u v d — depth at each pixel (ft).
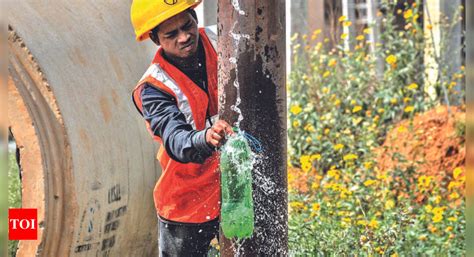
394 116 42.68
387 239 28.63
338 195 33.78
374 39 47.11
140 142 28.99
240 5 20.01
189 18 23.11
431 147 39.83
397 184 36.42
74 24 27.86
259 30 20.04
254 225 20.66
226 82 20.36
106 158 26.71
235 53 20.17
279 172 20.63
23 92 24.58
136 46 30.86
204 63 23.81
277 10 20.18
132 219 28.58
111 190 26.89
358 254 28.14
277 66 20.31
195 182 24.35
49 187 24.75
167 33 23.00
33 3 26.58
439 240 30.30
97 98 27.09
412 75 44.11
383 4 46.24
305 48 45.57
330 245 28.35
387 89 42.91
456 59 44.39
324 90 43.04
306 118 41.93
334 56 45.68
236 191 20.52
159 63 23.43
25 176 24.71
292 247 28.22
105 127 27.02
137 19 23.12
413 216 32.60
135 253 29.81
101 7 30.35
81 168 25.26
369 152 39.01
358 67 43.91
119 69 29.04
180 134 21.66
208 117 23.67
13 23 24.75
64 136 24.86
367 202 33.73
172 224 24.76
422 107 42.47
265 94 20.25
